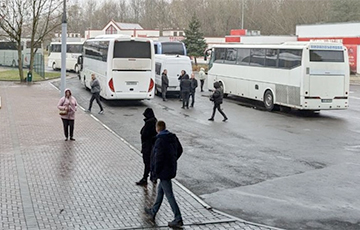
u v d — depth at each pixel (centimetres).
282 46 2541
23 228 848
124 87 2688
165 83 2969
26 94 3180
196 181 1216
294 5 9456
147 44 2694
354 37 5222
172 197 887
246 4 10150
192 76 2692
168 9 11781
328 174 1301
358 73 5234
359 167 1384
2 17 4062
